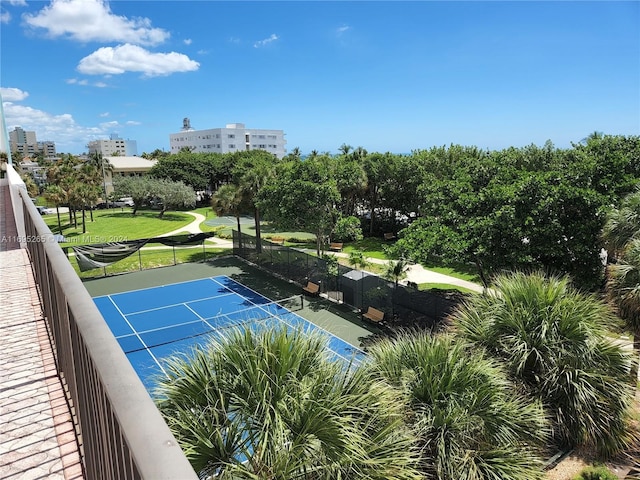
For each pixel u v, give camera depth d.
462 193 17.69
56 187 50.69
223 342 5.83
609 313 9.97
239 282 28.06
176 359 5.85
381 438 5.44
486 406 7.45
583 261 15.38
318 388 5.36
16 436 3.33
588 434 9.01
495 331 9.34
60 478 2.89
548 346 8.83
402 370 7.82
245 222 57.12
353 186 36.00
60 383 4.05
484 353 8.69
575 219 15.79
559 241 15.46
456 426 6.98
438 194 18.59
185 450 4.63
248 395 5.16
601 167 16.62
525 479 6.91
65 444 3.24
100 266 28.02
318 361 5.77
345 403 5.32
